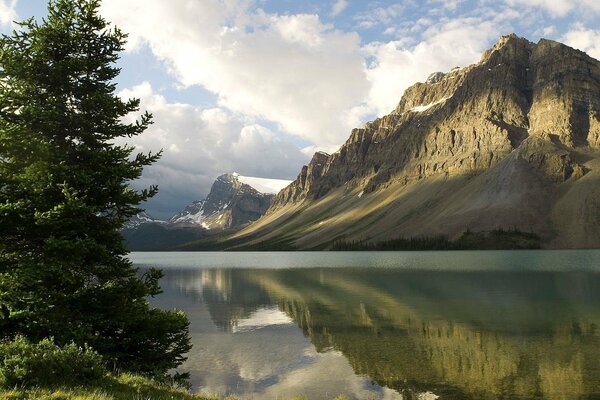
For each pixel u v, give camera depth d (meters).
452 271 105.69
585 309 47.16
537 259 147.75
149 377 19.31
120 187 20.30
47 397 12.21
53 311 18.45
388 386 25.25
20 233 19.28
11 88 19.55
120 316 19.97
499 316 44.25
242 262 198.50
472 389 24.16
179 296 68.69
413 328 39.94
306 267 142.88
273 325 43.62
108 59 21.52
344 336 37.81
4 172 18.67
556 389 23.64
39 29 19.98
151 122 22.11
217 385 26.33
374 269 121.62
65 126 20.77
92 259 20.22
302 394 24.53
